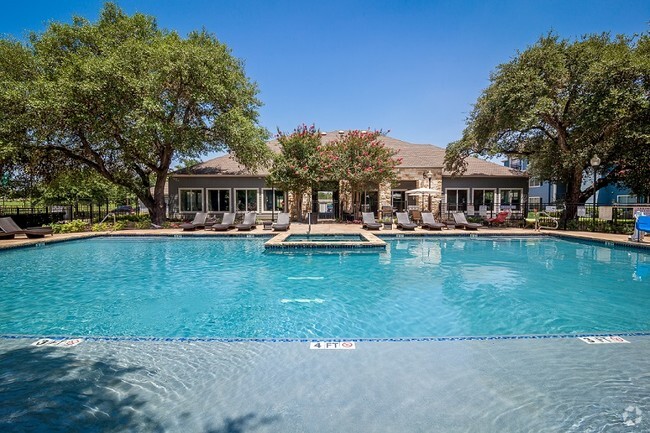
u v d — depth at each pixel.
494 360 3.28
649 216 11.82
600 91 13.60
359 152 19.20
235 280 8.00
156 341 3.73
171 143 17.22
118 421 2.37
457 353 3.43
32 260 10.41
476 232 15.08
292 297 6.67
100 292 7.05
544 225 18.20
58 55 16.86
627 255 11.05
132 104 16.16
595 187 15.90
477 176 22.69
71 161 19.48
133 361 3.26
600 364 3.20
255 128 18.72
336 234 14.59
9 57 15.88
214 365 3.18
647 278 8.03
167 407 2.53
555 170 17.89
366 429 2.29
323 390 2.75
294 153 19.53
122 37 18.12
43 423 2.35
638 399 2.64
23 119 14.59
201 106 19.03
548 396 2.68
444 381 2.89
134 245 13.33
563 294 6.77
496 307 5.98
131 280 8.02
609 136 15.40
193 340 3.76
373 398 2.64
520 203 22.86
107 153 18.92
